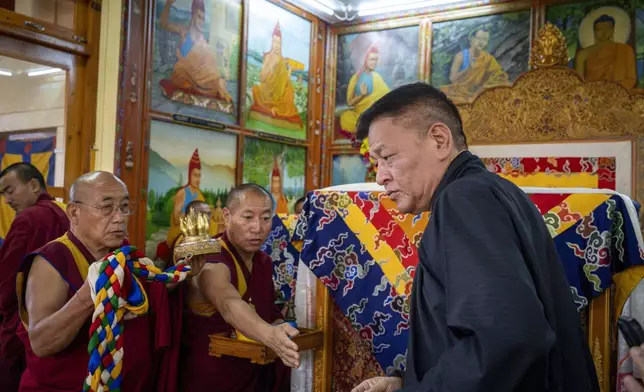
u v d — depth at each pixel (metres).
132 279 1.76
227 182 6.70
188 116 6.08
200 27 6.31
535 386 0.99
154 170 5.74
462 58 7.45
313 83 8.07
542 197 1.77
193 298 2.23
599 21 6.73
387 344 1.93
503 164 4.90
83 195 2.00
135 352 1.99
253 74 7.07
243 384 2.24
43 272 1.93
